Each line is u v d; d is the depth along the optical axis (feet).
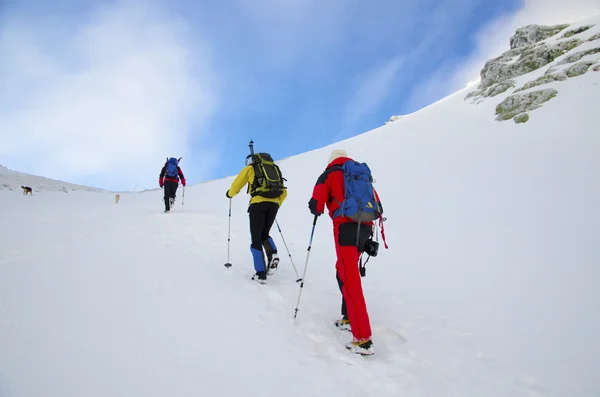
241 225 29.09
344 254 10.92
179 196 61.52
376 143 72.69
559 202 24.18
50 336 8.14
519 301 13.28
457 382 8.76
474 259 18.21
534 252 17.79
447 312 12.96
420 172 42.57
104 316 9.55
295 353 9.45
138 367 7.50
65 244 17.52
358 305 10.21
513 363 9.57
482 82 82.74
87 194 72.49
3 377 6.40
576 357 9.64
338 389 8.02
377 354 10.12
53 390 6.33
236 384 7.53
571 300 12.82
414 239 22.95
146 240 20.44
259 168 15.62
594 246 17.13
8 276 11.57
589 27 70.49
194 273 14.57
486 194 29.60
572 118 43.34
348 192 11.11
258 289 13.96
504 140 45.42
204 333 9.53
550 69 63.36
